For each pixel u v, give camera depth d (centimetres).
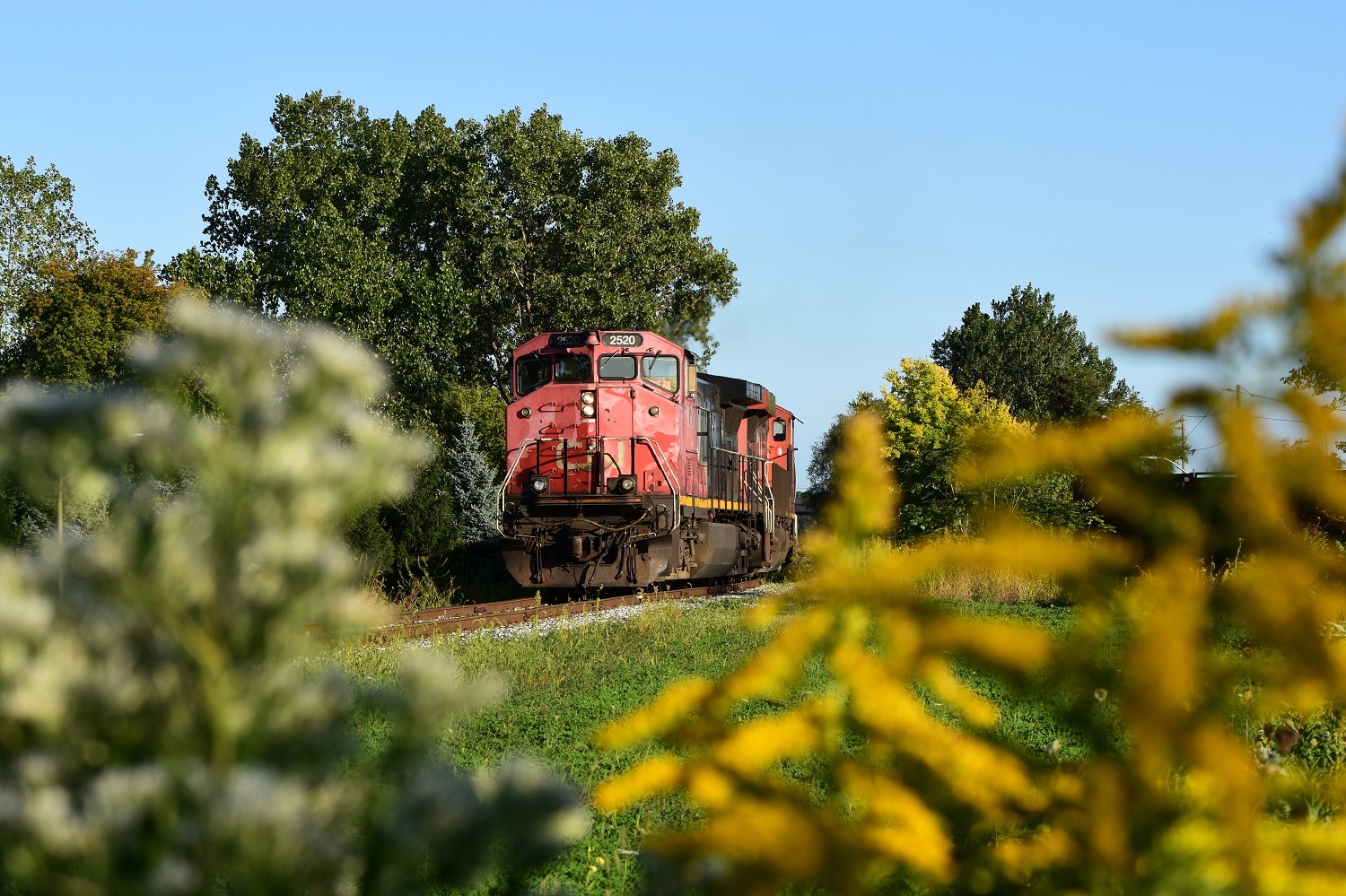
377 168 9269
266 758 421
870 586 425
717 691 451
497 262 8656
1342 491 373
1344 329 361
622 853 1140
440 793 402
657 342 5125
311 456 419
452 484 6812
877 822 421
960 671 1972
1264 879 383
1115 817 389
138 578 405
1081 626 403
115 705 404
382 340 8219
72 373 9575
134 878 383
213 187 9975
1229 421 373
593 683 2430
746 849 402
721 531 5578
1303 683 386
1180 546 386
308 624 436
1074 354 19225
